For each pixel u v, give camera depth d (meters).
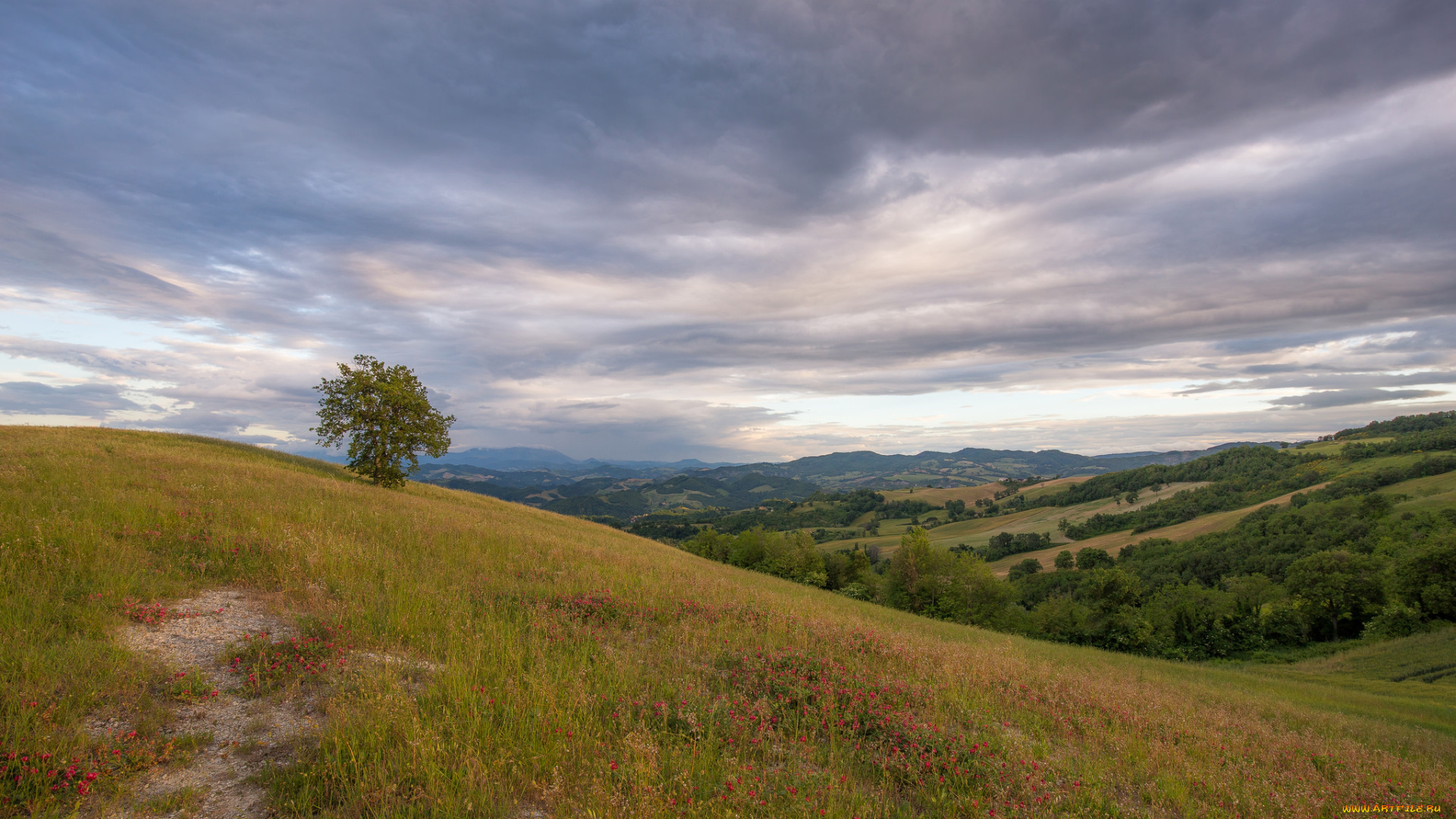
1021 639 30.02
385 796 4.40
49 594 7.18
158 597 7.88
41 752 4.26
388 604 9.06
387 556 12.34
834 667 8.85
